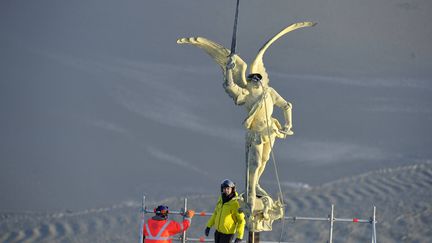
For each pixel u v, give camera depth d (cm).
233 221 2208
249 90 2155
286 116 2191
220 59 2188
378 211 3691
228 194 2212
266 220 2197
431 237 3400
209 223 2262
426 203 3781
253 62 2175
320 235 3416
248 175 2175
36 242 3356
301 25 2180
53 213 3797
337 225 3544
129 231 3512
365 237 3406
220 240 2220
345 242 3359
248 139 2178
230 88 2120
